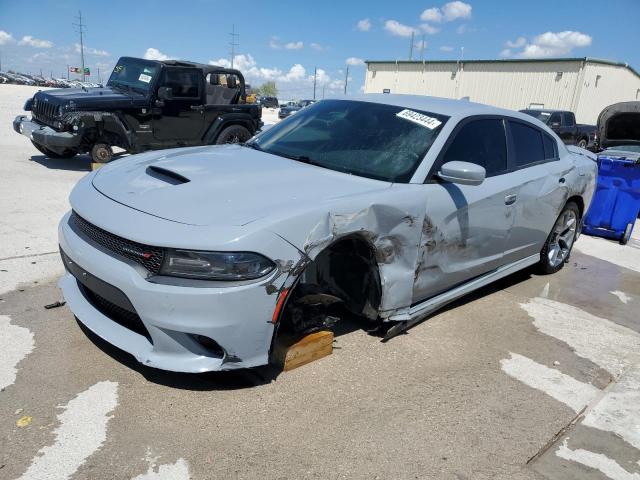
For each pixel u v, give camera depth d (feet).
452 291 12.84
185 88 31.96
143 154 12.26
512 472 7.89
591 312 14.78
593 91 115.65
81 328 10.76
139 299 8.07
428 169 11.13
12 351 9.73
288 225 8.46
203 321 7.97
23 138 40.34
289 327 9.84
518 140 14.40
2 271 13.28
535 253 16.19
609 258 20.86
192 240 7.91
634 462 8.43
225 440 7.91
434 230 11.05
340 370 10.14
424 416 9.00
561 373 11.04
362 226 9.55
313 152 12.03
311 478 7.34
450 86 134.41
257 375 9.64
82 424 7.95
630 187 22.91
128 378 9.19
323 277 10.67
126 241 8.37
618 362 11.83
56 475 6.97
